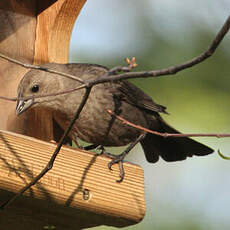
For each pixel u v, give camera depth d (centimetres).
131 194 934
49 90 1051
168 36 1432
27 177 866
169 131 1184
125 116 1098
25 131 1058
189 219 1388
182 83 1376
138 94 1110
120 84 1084
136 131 1116
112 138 1098
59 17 1095
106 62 1411
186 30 1449
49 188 877
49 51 1098
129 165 946
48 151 891
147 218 1385
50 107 1059
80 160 909
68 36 1113
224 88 1383
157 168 1546
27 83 1042
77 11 1104
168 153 1217
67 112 1060
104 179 919
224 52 1409
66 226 969
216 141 1439
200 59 654
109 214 920
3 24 1073
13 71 1070
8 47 1072
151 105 1120
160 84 1373
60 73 746
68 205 893
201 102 1362
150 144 1215
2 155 858
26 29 1091
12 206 893
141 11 1484
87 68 1095
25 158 872
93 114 1064
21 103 1034
